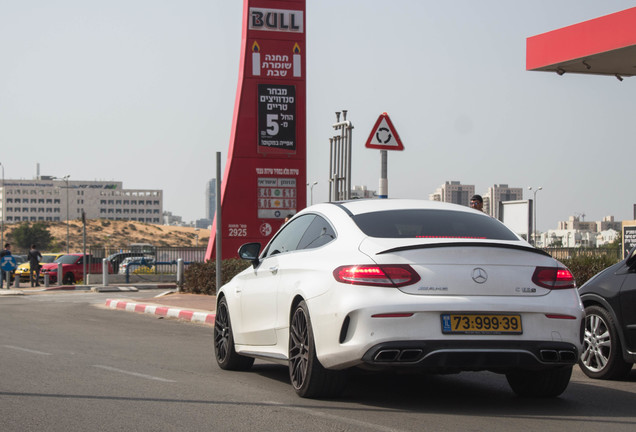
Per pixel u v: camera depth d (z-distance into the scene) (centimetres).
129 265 3616
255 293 791
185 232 16762
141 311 1853
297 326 682
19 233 14700
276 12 2266
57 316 1720
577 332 620
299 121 2275
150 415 597
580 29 1688
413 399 680
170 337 1257
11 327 1423
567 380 673
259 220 2253
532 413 621
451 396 700
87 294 2864
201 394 695
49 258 4334
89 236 15175
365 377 818
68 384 747
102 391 707
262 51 2258
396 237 641
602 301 828
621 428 564
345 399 674
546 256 636
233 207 2242
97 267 3819
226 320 891
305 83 2277
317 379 648
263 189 2255
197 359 971
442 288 596
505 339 594
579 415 614
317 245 696
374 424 566
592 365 847
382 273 598
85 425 563
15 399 665
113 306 2030
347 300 604
